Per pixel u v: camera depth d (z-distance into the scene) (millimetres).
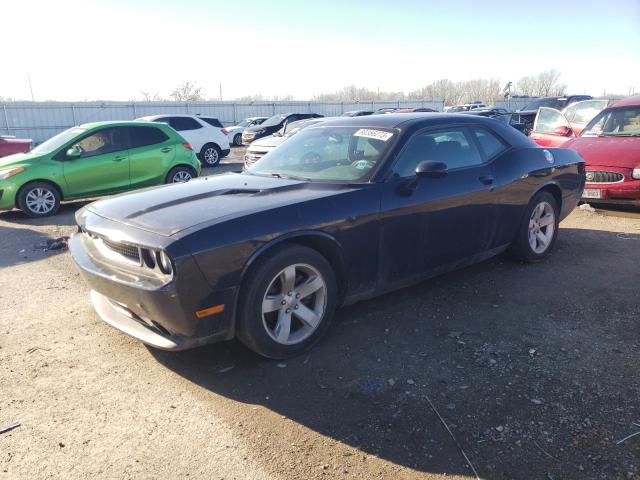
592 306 3998
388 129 4004
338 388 2951
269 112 39812
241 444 2496
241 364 3242
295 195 3379
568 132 9898
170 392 2949
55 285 4809
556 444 2424
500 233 4566
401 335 3578
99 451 2457
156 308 2801
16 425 2652
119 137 9227
